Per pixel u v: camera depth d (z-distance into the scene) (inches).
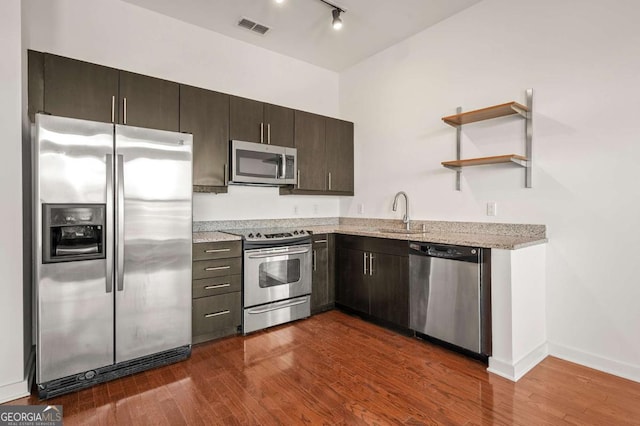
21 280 78.6
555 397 77.5
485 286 92.1
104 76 100.3
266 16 125.6
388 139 151.3
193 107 117.1
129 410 73.2
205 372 90.1
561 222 97.9
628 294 86.6
